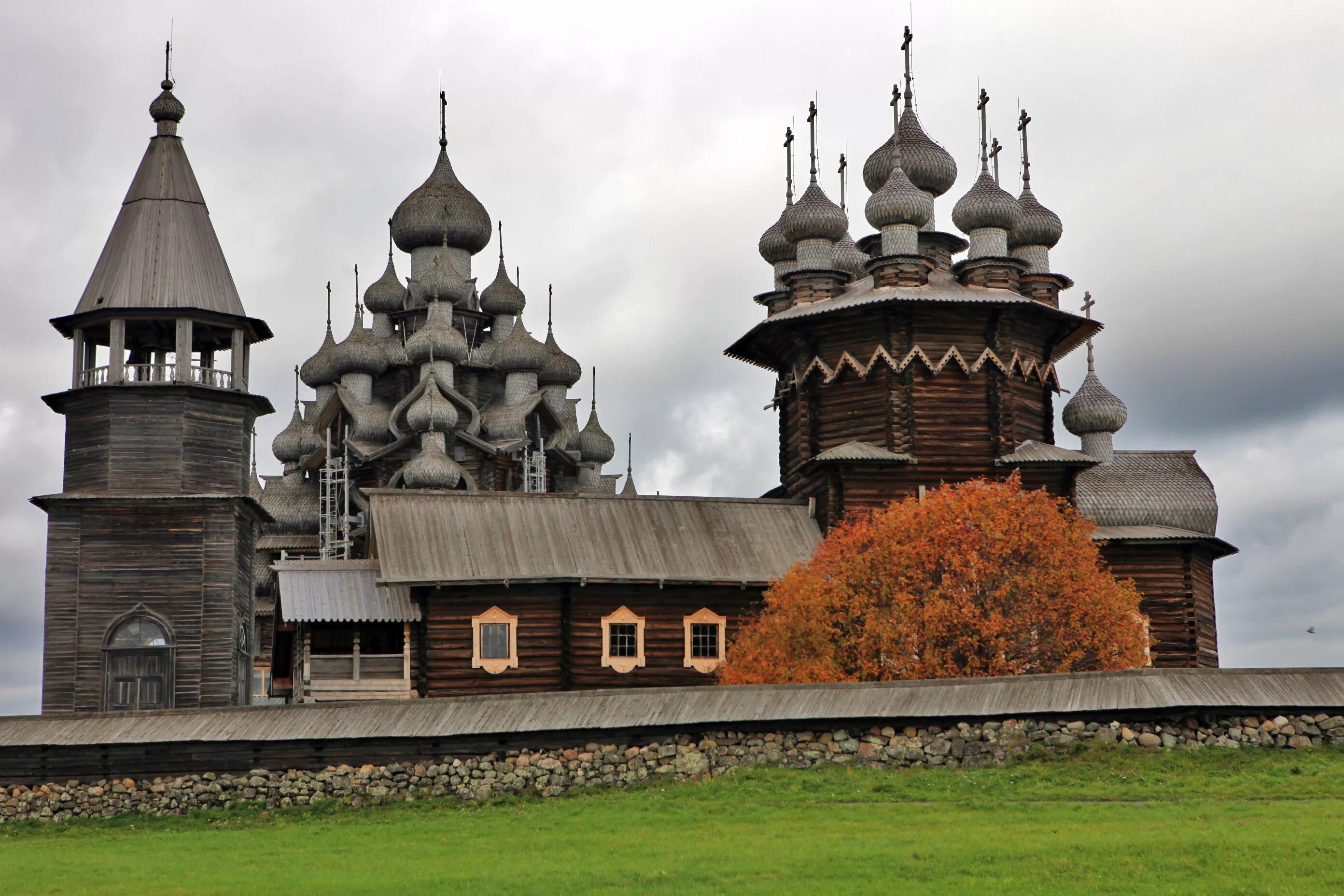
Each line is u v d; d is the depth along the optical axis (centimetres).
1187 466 6512
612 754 4094
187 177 6266
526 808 3947
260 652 8606
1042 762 3897
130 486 5906
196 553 5888
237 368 6131
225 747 4209
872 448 6050
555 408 9550
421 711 4219
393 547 5756
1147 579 6234
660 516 6084
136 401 5966
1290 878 2734
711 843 3253
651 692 4178
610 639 5788
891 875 2848
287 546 8594
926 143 6794
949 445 6088
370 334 9006
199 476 5972
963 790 3750
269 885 2977
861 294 6269
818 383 6291
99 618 5806
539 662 5728
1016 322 6256
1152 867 2845
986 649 4806
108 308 5975
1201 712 3922
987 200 6384
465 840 3506
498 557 5778
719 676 5338
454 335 8781
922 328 6144
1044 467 6091
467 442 8500
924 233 6631
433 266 9181
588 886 2831
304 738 4172
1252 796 3562
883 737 4016
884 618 4866
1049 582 4878
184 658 5809
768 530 6088
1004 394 6141
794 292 6444
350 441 8544
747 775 3984
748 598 5912
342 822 3978
